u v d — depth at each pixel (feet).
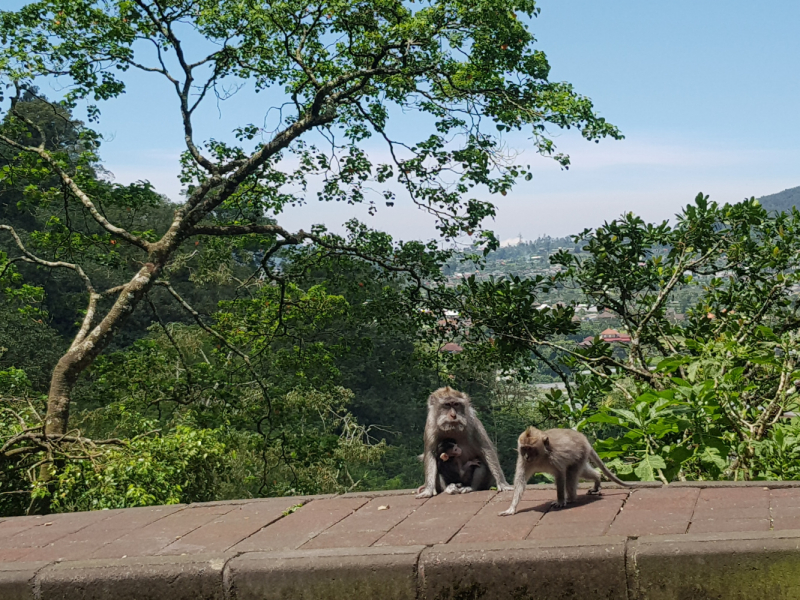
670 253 40.98
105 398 61.57
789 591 12.00
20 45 55.01
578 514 15.92
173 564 15.03
